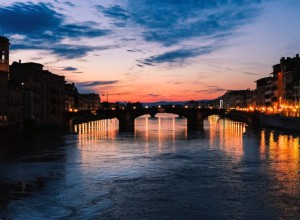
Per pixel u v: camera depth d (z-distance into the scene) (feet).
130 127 604.90
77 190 163.12
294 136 399.03
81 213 133.49
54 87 560.61
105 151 286.46
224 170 205.16
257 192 159.02
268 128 536.83
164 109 618.44
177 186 169.58
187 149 298.35
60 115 590.55
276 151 280.31
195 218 128.67
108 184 173.78
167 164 225.35
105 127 625.00
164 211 135.54
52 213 133.28
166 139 385.91
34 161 236.84
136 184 173.27
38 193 158.30
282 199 148.87
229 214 132.26
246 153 271.49
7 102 373.61
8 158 248.93
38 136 407.44
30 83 453.58
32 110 442.09
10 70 449.89
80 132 485.56
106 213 133.59
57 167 215.72
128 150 293.23
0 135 354.95
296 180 180.45
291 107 536.01
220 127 607.78
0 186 170.09
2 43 386.52
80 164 225.97
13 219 127.54
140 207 139.85
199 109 620.08
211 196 153.38
